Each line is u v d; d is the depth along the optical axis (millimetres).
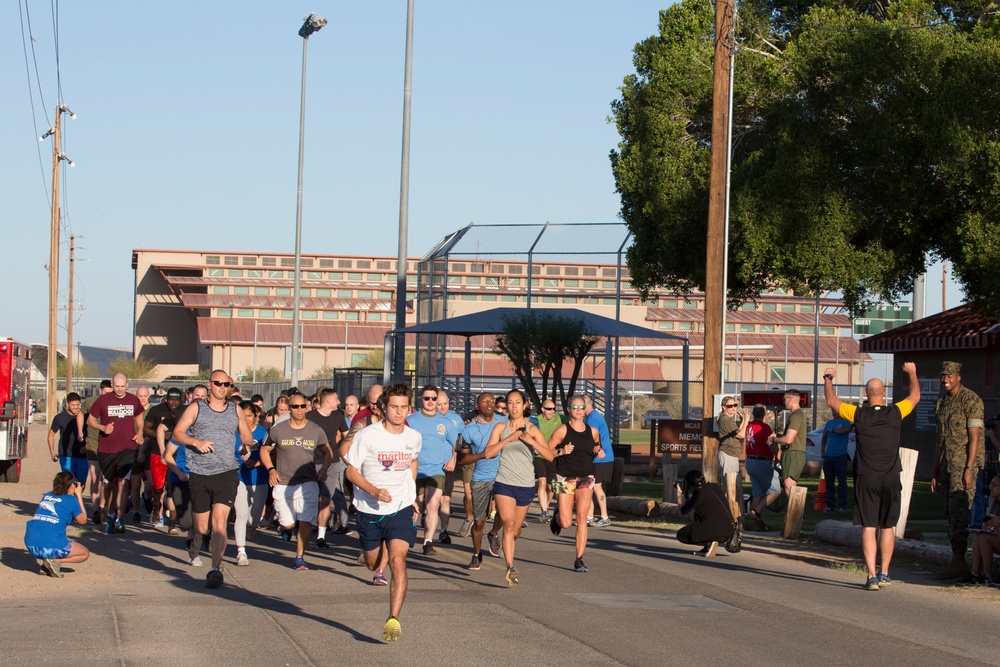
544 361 33906
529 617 11078
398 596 9633
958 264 26703
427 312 43781
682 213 29484
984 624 11414
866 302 29969
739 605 12172
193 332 140250
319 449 15055
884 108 26172
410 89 31047
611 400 36031
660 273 31094
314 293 131375
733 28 20297
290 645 9445
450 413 15984
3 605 11469
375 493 9828
